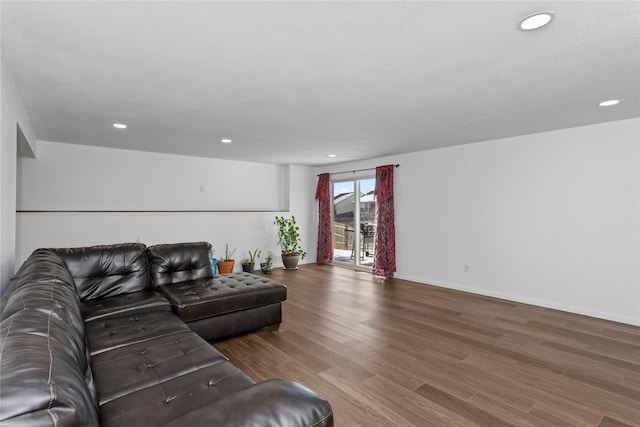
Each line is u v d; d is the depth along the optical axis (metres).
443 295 4.72
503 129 4.03
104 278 2.99
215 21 1.70
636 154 3.54
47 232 4.55
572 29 1.78
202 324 2.90
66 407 0.75
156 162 5.86
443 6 1.57
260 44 1.95
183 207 6.15
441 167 5.26
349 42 1.92
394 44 1.95
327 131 4.11
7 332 0.99
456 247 5.08
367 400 2.15
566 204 4.02
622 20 1.69
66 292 1.64
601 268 3.78
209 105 3.11
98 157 5.32
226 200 6.67
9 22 1.71
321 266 7.08
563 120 3.62
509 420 1.96
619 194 3.65
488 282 4.73
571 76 2.42
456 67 2.26
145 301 2.73
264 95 2.82
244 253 6.48
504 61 2.17
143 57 2.12
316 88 2.66
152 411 1.34
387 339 3.13
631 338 3.18
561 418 1.98
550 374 2.49
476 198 4.84
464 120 3.60
